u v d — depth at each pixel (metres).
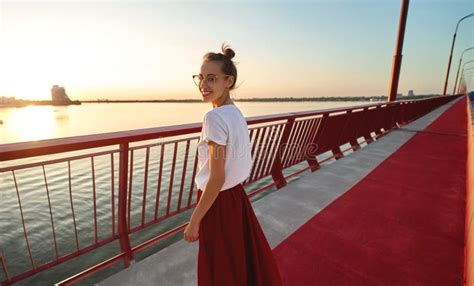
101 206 8.96
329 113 4.52
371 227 2.62
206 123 1.01
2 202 9.69
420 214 2.88
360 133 6.68
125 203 2.05
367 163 4.89
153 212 7.97
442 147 6.20
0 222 7.66
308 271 2.00
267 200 3.27
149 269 2.02
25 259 5.56
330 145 5.31
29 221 7.70
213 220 1.20
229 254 1.24
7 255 5.71
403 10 8.70
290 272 1.99
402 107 10.22
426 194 3.44
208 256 1.24
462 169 4.50
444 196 3.37
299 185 3.78
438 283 1.85
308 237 2.46
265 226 2.66
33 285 4.47
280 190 3.59
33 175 14.12
